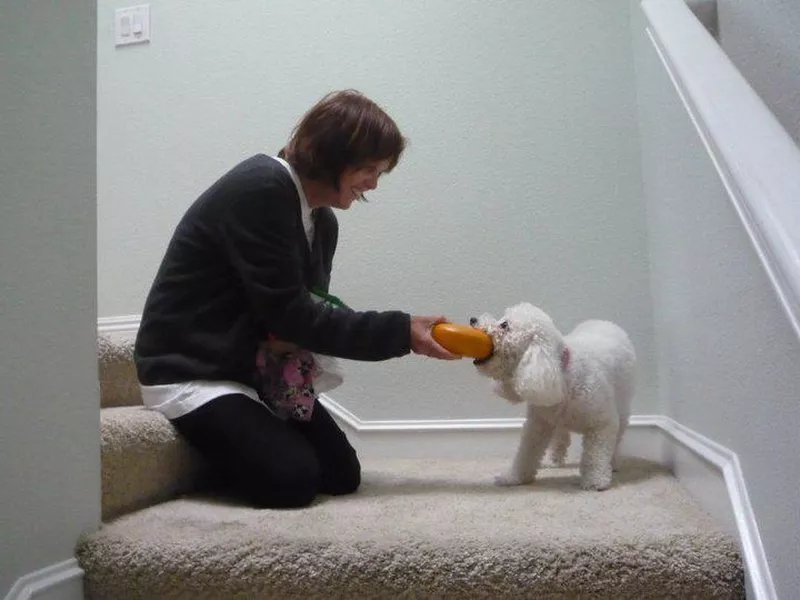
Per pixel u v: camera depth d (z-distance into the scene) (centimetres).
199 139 208
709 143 95
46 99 93
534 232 183
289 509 114
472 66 191
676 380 138
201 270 125
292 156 130
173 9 213
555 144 184
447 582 86
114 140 213
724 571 83
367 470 157
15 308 87
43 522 90
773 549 74
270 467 114
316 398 139
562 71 186
